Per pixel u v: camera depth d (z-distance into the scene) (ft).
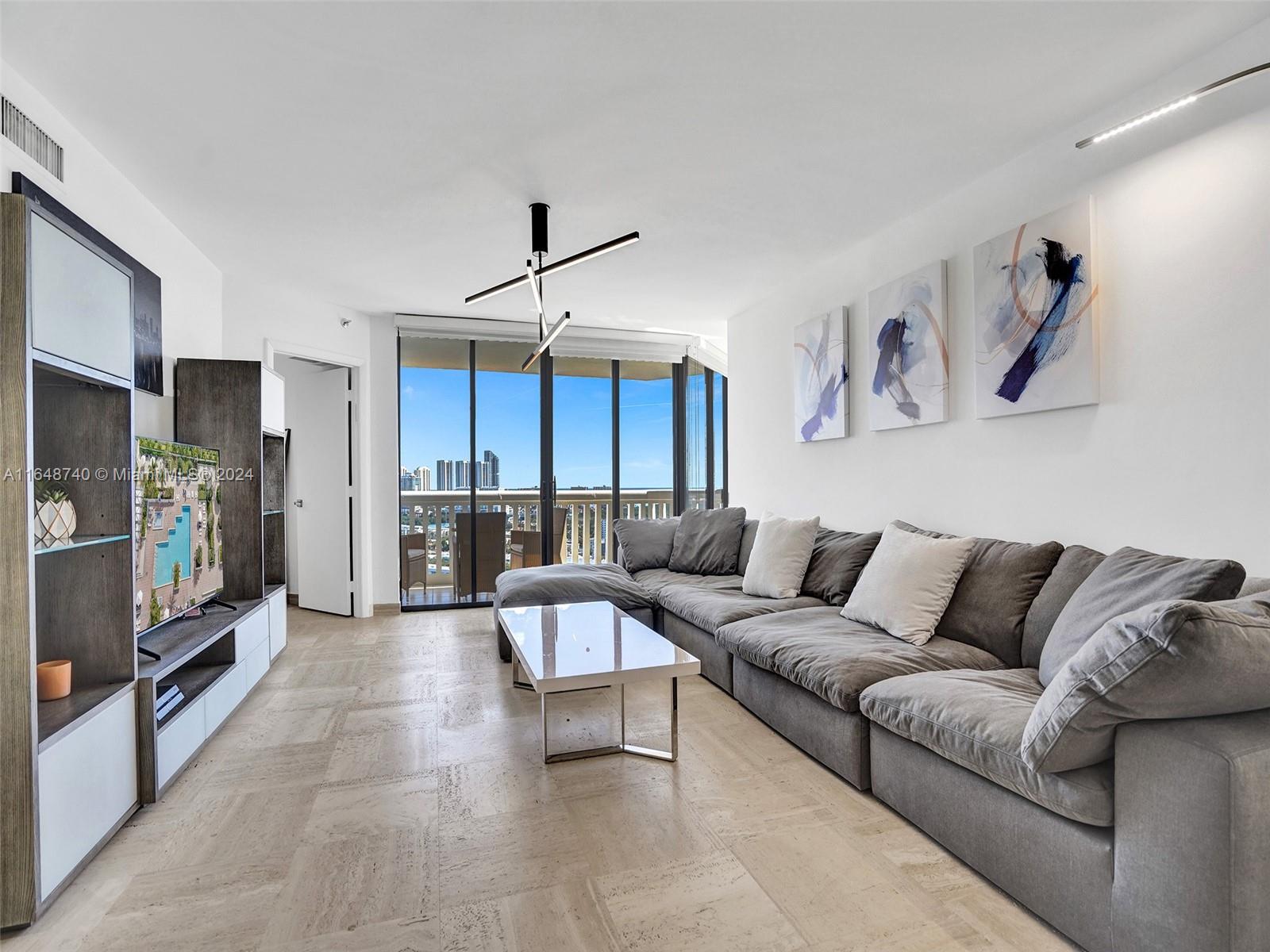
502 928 5.10
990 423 9.57
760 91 7.41
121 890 5.63
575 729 9.30
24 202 5.34
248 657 10.54
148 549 8.16
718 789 7.45
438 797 7.28
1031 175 8.83
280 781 7.70
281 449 13.37
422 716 9.86
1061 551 8.16
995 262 9.25
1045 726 4.81
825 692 7.62
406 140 8.42
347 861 6.04
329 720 9.66
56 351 5.80
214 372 11.57
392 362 17.94
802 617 10.31
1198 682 4.09
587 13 6.08
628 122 8.04
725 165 9.20
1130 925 4.43
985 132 8.39
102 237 8.66
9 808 5.15
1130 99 7.57
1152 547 7.41
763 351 16.11
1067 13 6.17
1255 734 4.17
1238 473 6.60
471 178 9.53
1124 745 4.54
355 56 6.72
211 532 10.35
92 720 6.12
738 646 9.77
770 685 9.16
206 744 8.70
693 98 7.52
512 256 12.95
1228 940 3.93
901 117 8.01
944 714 6.08
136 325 9.70
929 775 6.32
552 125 8.08
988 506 9.59
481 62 6.82
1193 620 3.99
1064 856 4.92
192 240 11.93
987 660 7.99
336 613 17.76
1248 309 6.50
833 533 12.53
